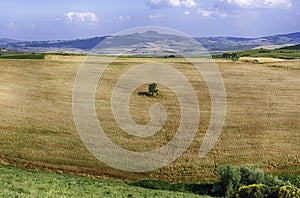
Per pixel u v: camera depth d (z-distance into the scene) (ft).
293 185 82.79
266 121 135.54
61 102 141.79
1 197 45.34
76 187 68.23
